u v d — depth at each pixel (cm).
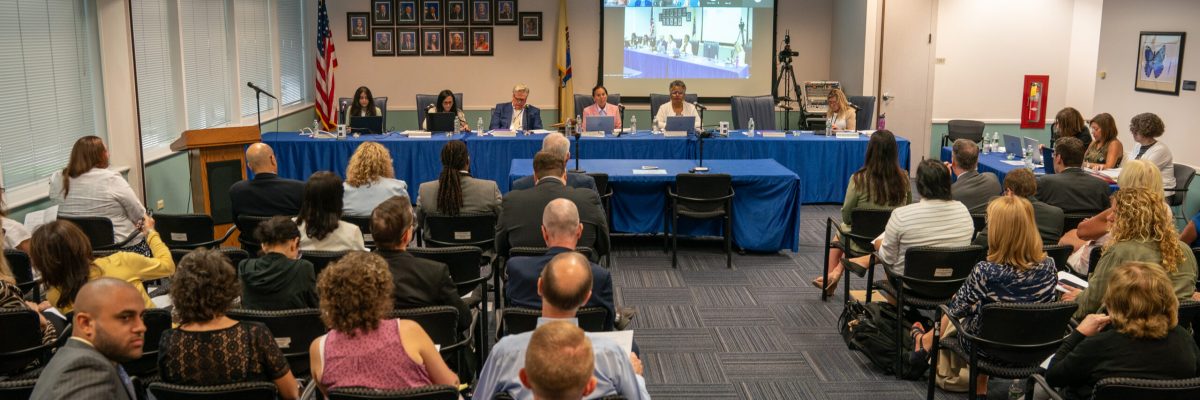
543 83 1192
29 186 605
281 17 1079
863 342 458
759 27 1174
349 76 1181
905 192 536
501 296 529
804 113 1112
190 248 502
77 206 499
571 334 202
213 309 264
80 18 667
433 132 888
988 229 367
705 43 1177
